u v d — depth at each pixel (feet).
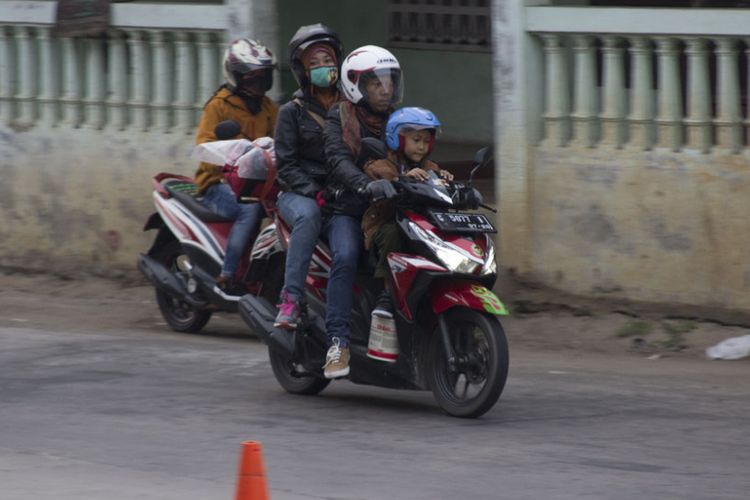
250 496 55.83
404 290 83.30
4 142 144.36
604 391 93.76
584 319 115.03
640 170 113.60
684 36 110.52
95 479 70.95
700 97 111.14
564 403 89.76
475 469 72.59
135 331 120.06
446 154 167.84
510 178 120.16
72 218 141.38
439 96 173.78
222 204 112.78
